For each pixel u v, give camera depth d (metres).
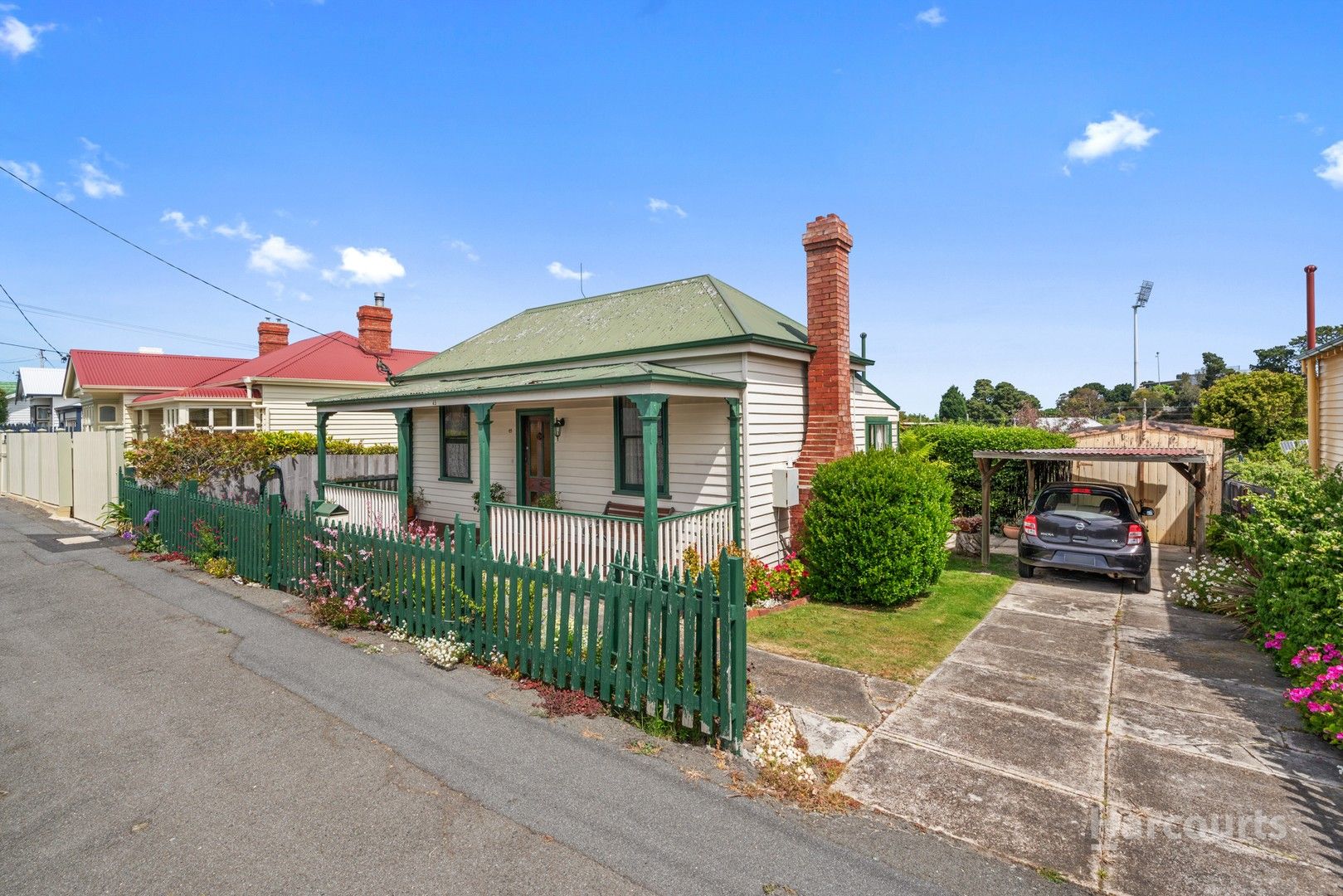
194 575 9.62
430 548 6.63
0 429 45.81
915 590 8.65
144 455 12.74
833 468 9.21
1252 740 4.82
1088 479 14.52
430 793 4.05
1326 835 3.69
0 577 9.53
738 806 3.95
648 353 10.55
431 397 10.76
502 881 3.29
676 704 4.82
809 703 5.51
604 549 8.98
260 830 3.68
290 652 6.48
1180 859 3.47
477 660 6.18
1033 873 3.37
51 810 3.86
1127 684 5.91
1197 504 10.95
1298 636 5.83
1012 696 5.65
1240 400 26.30
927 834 3.71
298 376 20.36
